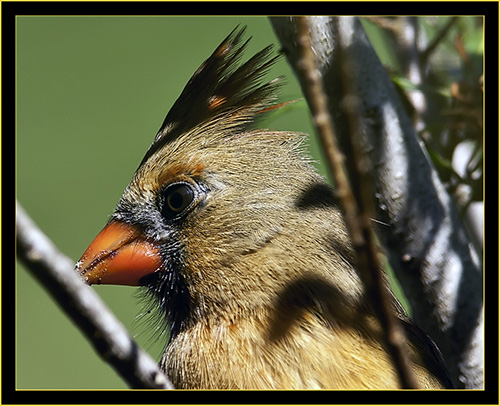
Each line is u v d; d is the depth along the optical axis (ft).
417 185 6.15
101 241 6.17
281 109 6.17
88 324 5.91
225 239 6.14
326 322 6.09
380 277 5.97
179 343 6.13
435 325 6.16
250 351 6.09
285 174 6.15
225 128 6.16
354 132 6.01
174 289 6.15
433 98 6.26
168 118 6.18
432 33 6.35
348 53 6.13
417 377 6.08
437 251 6.16
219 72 6.18
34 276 5.90
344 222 6.14
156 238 6.16
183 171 6.16
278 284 6.12
